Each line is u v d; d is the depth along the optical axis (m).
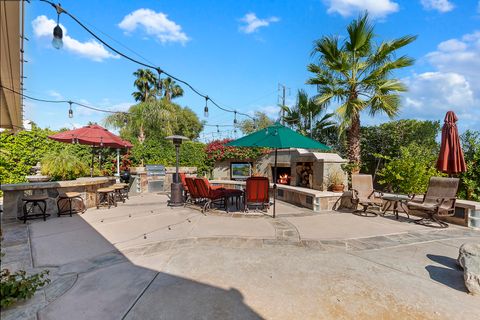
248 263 3.39
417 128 10.66
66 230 4.97
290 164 9.77
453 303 2.47
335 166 7.92
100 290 2.69
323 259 3.55
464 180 6.52
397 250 3.95
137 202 8.23
